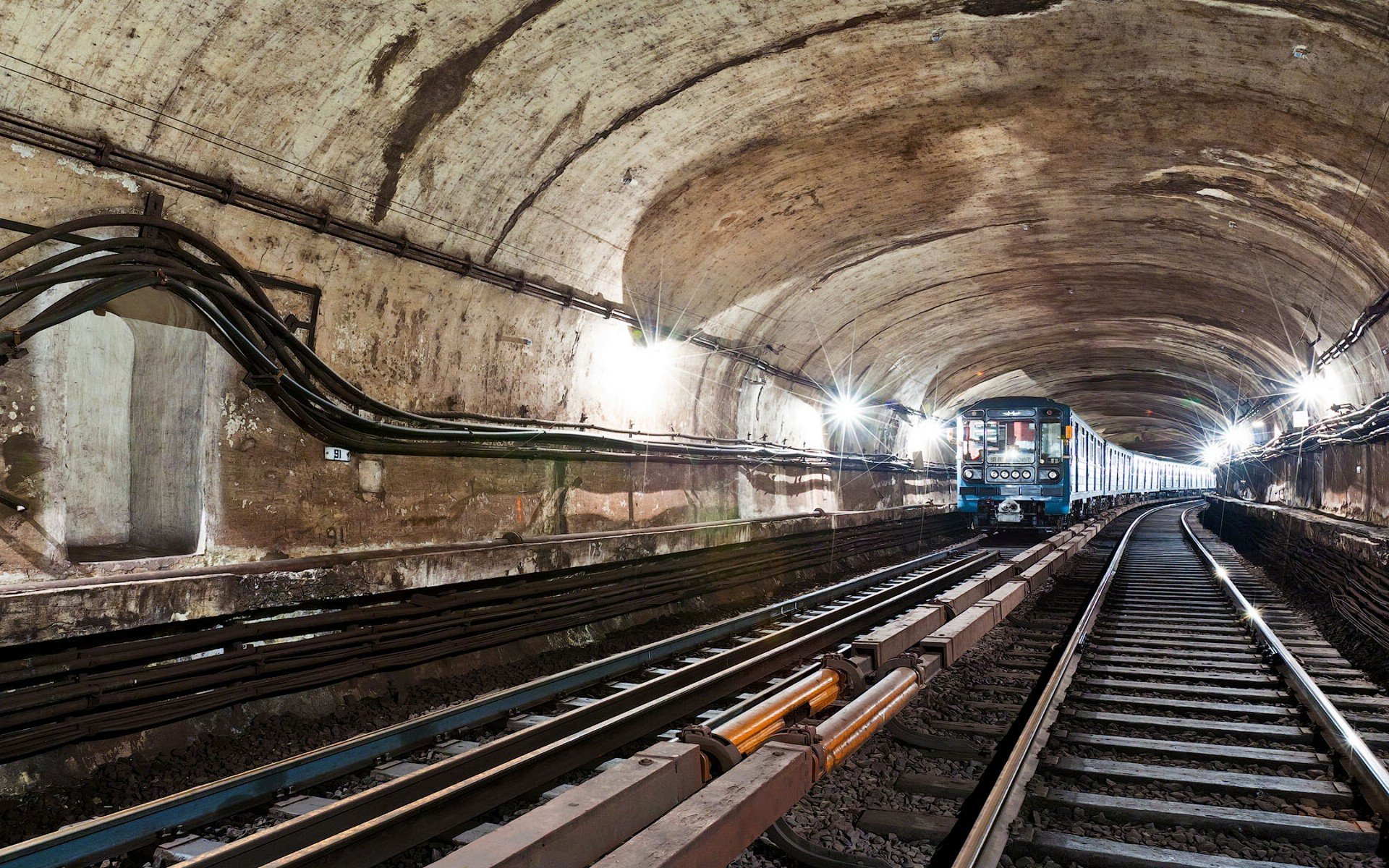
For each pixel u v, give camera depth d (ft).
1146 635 32.09
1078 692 23.15
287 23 17.99
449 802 14.07
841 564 57.57
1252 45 23.81
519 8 20.02
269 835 12.89
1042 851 13.38
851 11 22.71
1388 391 39.06
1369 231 32.35
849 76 26.14
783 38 23.61
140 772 17.20
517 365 30.30
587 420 34.37
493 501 29.78
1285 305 48.14
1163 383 101.45
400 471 26.35
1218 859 13.03
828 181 33.94
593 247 30.63
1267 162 31.19
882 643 19.92
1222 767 17.67
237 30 17.63
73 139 17.39
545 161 25.59
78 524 21.86
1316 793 15.80
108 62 16.93
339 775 16.89
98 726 16.98
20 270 17.35
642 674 26.25
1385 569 30.14
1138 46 24.88
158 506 22.40
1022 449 76.69
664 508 40.09
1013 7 22.85
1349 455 48.34
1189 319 63.41
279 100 19.57
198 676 19.02
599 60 22.65
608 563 33.30
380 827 12.83
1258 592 44.78
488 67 21.42
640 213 30.63
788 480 54.03
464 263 26.32
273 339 21.94
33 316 18.07
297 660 20.94
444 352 27.37
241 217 20.89
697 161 29.12
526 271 28.94
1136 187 37.11
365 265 24.07
